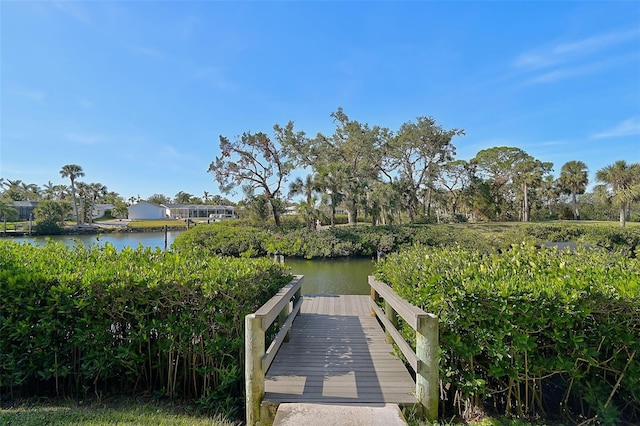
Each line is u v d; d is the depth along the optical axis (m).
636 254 3.92
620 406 2.47
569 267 3.04
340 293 9.12
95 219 49.94
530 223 25.48
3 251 3.59
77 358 2.73
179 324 2.65
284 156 22.42
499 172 32.03
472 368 2.45
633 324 2.33
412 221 27.17
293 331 4.35
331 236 18.17
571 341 2.33
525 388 2.43
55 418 2.24
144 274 2.77
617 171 21.52
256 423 2.29
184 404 2.63
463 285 2.50
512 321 2.35
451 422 2.31
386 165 26.42
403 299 3.07
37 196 61.66
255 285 3.03
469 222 29.70
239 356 2.75
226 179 21.30
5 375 2.60
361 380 2.77
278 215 21.97
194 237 17.72
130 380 2.75
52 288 2.57
